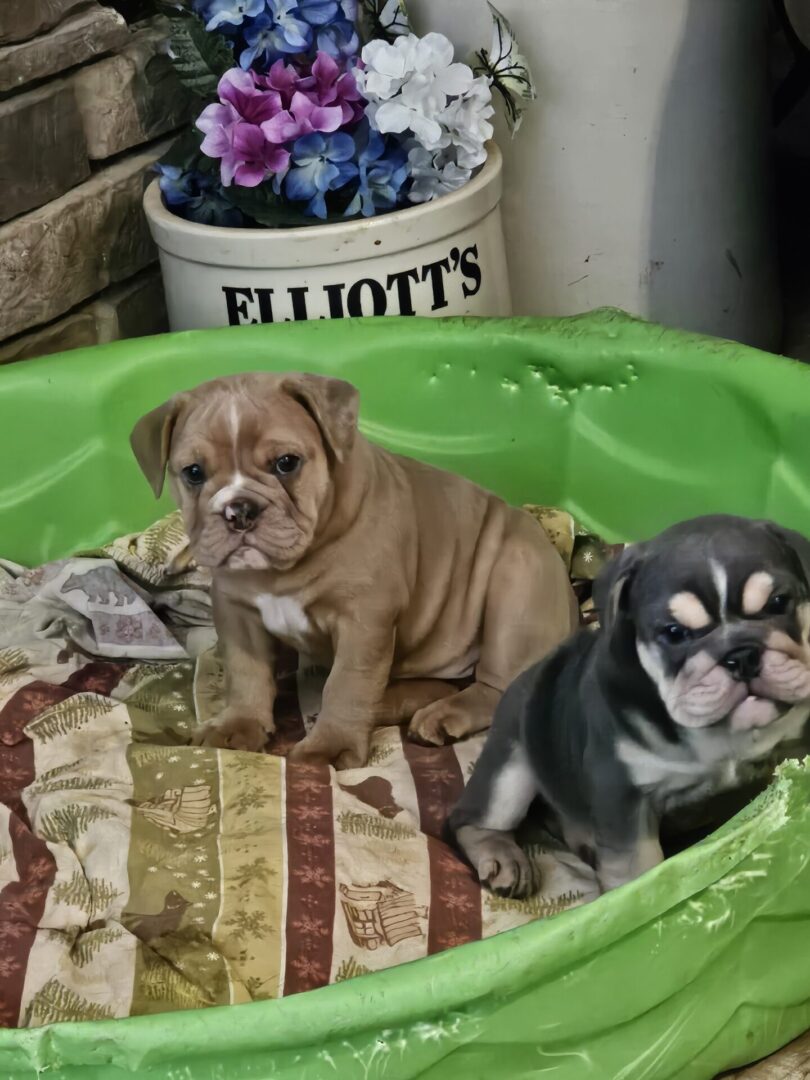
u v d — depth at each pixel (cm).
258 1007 71
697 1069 80
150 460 99
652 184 141
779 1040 83
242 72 123
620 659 81
